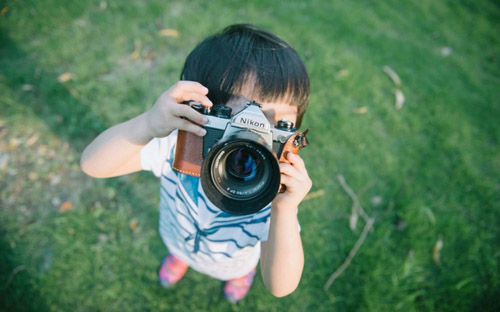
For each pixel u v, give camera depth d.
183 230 1.79
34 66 3.57
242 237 1.66
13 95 3.36
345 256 2.87
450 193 3.27
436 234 3.01
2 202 2.85
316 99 3.59
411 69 4.17
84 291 2.57
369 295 2.67
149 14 4.13
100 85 3.49
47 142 3.16
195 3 4.37
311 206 3.05
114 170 1.71
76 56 3.71
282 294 1.67
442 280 2.83
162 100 1.38
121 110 3.39
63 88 3.41
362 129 3.53
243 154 1.36
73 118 3.24
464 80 4.19
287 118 1.51
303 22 4.32
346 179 3.24
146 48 3.88
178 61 3.81
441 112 3.80
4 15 3.88
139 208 2.96
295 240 1.50
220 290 2.70
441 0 5.17
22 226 2.76
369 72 3.98
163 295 2.62
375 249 2.87
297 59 1.53
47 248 2.71
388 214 3.08
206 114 1.34
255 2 4.43
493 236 3.08
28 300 2.49
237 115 1.29
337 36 4.29
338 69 3.92
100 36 3.91
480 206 3.23
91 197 2.96
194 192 1.59
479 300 2.74
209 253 1.81
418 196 3.23
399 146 3.52
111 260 2.71
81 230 2.77
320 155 3.33
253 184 1.33
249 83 1.42
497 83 4.25
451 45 4.57
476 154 3.60
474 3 5.21
